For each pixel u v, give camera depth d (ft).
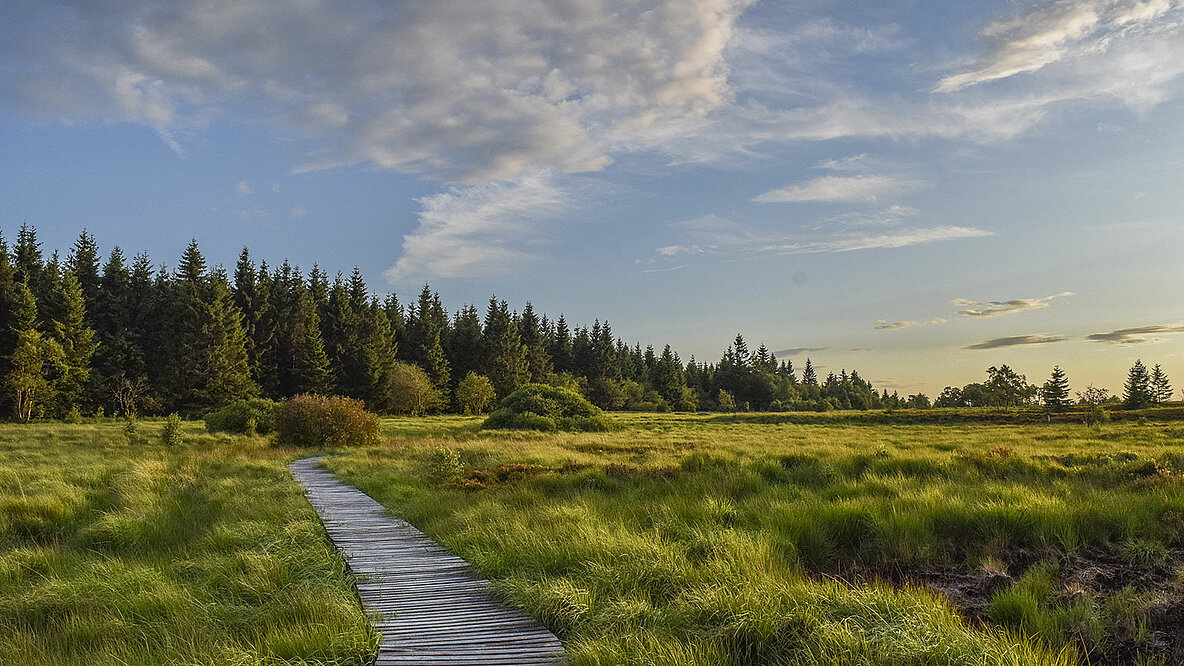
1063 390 167.73
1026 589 24.82
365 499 46.01
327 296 266.77
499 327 301.02
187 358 198.18
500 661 18.07
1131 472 41.96
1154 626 22.53
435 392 239.30
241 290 232.94
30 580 27.50
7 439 93.76
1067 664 19.48
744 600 20.16
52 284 187.83
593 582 23.16
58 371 175.63
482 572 26.73
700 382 407.03
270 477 55.16
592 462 55.93
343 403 92.63
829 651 17.11
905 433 113.91
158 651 19.69
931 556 29.76
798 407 332.60
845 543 31.71
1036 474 43.83
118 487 46.55
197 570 27.96
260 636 19.97
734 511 34.78
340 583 25.39
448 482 49.01
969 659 16.47
